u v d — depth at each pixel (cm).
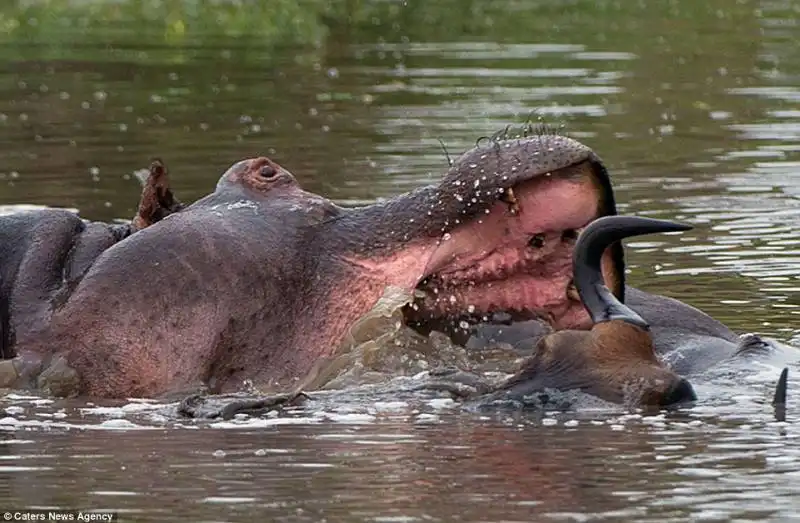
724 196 3466
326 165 3831
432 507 1504
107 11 7319
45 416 1953
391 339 2116
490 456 1677
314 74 5506
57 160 3981
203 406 1950
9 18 6931
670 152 4016
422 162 3847
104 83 5372
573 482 1575
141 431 1853
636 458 1653
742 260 2827
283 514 1495
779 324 2319
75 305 2111
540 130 2150
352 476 1617
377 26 6888
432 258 2098
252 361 2109
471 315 2139
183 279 2109
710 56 5766
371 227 2158
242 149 4094
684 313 2192
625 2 7538
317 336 2119
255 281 2122
